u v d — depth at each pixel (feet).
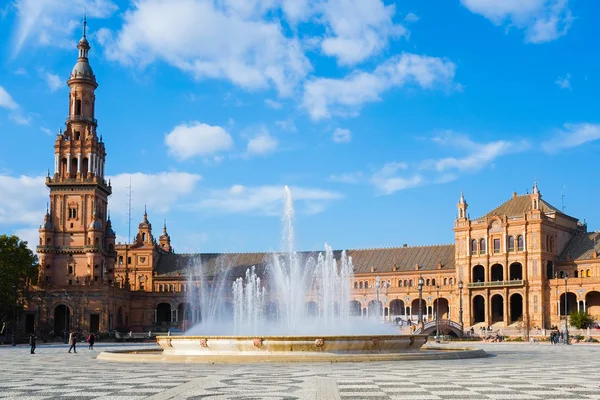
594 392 109.60
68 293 553.23
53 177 579.48
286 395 104.88
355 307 624.18
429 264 607.78
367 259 640.99
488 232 558.15
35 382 131.85
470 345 352.49
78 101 593.83
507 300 539.29
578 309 504.43
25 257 524.93
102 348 335.88
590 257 536.42
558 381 129.18
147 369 165.78
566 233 573.33
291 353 188.85
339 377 135.74
